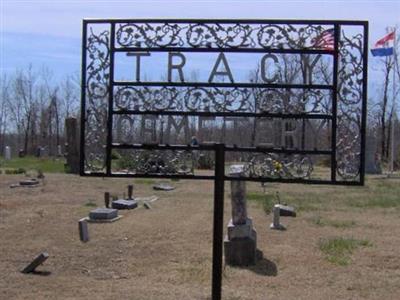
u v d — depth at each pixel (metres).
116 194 11.80
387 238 7.14
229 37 3.70
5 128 38.25
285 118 3.65
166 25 3.77
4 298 4.28
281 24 3.65
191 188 13.88
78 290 4.54
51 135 36.94
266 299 4.39
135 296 4.38
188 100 3.75
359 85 3.59
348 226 8.05
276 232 7.38
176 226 7.63
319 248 6.38
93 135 3.85
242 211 5.68
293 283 4.94
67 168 18.31
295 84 3.64
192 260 5.67
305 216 8.99
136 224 7.75
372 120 31.73
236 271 5.29
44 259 5.17
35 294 4.41
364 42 3.58
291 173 3.65
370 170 23.36
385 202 11.23
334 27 3.61
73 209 9.26
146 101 3.79
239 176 3.70
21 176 16.17
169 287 4.68
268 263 5.64
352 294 4.64
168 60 3.77
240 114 3.69
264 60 3.67
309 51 3.63
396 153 31.64
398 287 4.88
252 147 3.67
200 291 4.54
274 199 11.26
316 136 3.63
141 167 3.83
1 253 5.88
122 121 3.83
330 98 3.62
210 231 7.25
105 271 5.24
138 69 3.80
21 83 37.59
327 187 14.90
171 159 3.79
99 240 6.64
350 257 5.98
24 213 8.74
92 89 3.85
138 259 5.73
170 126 3.77
